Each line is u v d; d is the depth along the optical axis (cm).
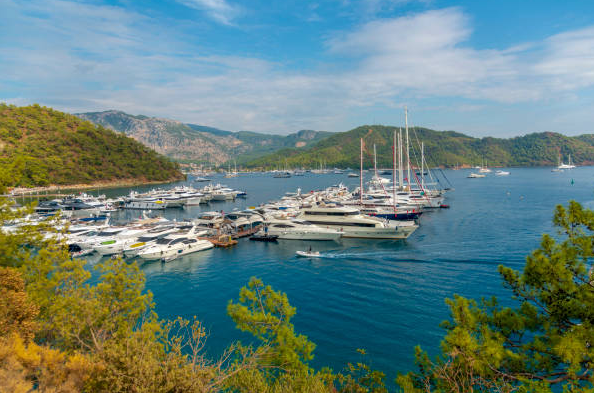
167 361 1070
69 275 1592
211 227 6731
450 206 9194
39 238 1766
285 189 17275
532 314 1157
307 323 2725
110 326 1434
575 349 923
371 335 2525
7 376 984
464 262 4194
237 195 13588
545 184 15488
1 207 1770
